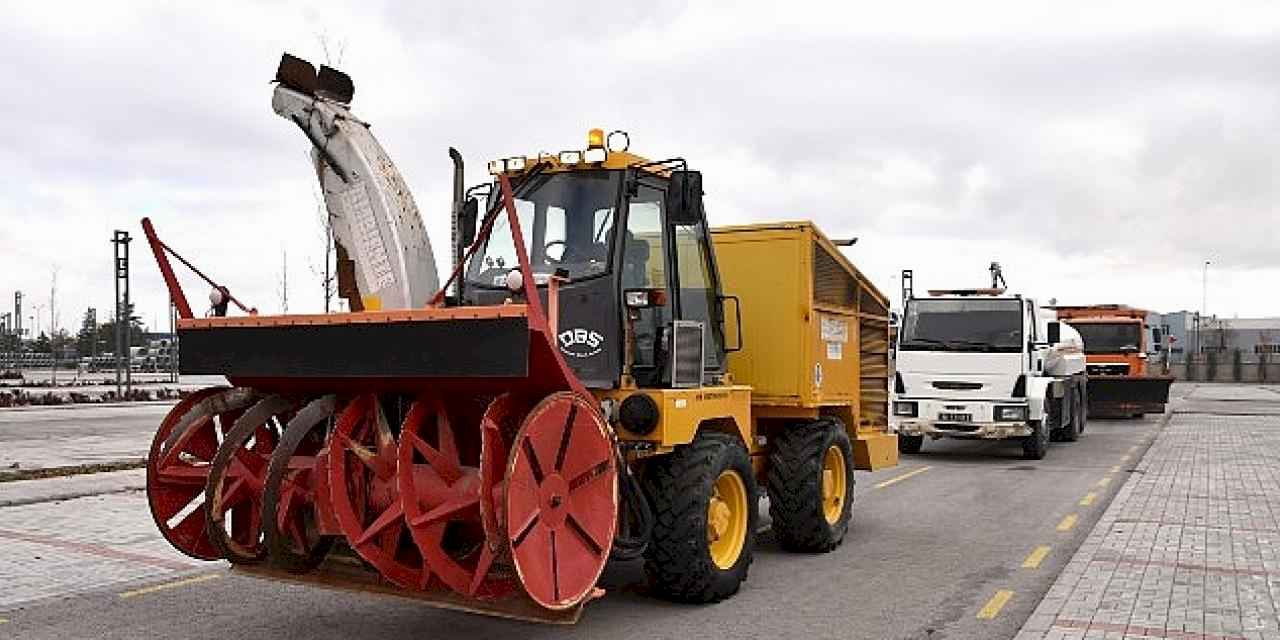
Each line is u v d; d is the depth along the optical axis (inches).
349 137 263.9
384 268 262.5
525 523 213.0
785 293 349.1
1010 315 693.3
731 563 296.0
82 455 642.2
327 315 240.1
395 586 239.0
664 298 280.2
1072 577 313.6
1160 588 299.0
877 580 321.7
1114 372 1034.1
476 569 226.5
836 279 377.4
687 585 280.2
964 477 597.0
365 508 240.2
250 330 252.2
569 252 278.5
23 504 457.1
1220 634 252.4
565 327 268.1
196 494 273.7
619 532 262.5
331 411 244.5
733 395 304.3
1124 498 484.1
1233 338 3075.8
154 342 2650.1
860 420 405.4
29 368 2365.9
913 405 708.7
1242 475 577.6
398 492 224.1
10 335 2363.4
